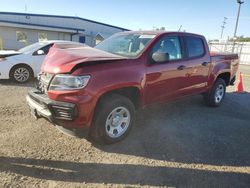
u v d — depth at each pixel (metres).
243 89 10.18
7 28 27.19
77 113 3.75
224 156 4.16
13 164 3.57
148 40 4.84
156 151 4.18
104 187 3.21
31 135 4.48
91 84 3.80
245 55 30.52
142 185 3.30
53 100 3.81
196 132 5.04
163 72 4.85
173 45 5.20
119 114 4.31
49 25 31.20
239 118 6.11
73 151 4.03
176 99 5.43
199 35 5.98
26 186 3.14
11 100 6.53
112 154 4.02
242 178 3.58
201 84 6.06
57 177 3.36
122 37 5.38
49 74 4.00
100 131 4.07
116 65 4.13
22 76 9.00
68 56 4.04
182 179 3.47
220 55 6.65
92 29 34.56
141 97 4.56
